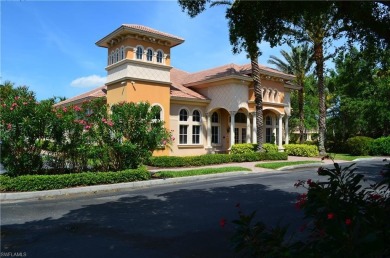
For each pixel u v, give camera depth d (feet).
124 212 26.81
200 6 26.99
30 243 18.98
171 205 29.45
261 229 11.51
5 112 35.58
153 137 45.06
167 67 71.87
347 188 12.21
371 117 104.63
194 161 61.41
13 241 19.34
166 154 73.41
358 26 21.45
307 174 51.55
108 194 35.32
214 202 30.66
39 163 38.60
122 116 43.52
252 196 33.55
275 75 87.35
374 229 9.36
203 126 83.92
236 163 66.95
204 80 83.66
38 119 36.55
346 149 101.45
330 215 9.70
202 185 41.11
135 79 66.54
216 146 86.02
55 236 20.35
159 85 70.69
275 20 22.66
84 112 42.52
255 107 82.43
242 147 75.77
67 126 38.75
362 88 103.71
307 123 143.54
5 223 23.41
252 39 23.84
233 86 78.48
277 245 10.43
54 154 40.32
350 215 10.39
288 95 97.60
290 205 29.17
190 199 32.17
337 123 128.88
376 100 101.76
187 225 22.91
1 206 29.17
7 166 37.09
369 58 27.14
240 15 23.34
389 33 20.31
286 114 96.53
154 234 20.81
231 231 21.47
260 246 10.88
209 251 17.72
